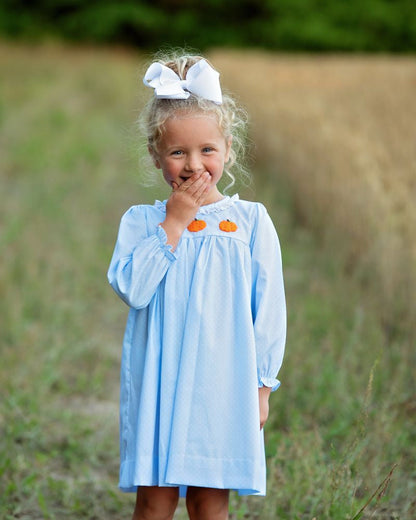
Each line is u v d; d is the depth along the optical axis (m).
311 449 3.92
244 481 2.68
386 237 6.39
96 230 9.35
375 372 4.85
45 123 18.11
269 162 11.46
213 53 28.00
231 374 2.73
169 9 39.81
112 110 20.64
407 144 9.31
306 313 6.00
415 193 7.40
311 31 37.38
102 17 38.34
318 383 4.85
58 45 37.03
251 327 2.75
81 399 5.19
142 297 2.72
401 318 5.73
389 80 17.56
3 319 6.27
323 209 8.33
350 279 6.72
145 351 2.81
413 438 4.25
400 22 37.19
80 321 6.56
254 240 2.84
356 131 10.30
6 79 26.59
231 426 2.71
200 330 2.72
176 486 2.88
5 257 7.96
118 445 4.51
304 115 11.39
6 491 3.86
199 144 2.72
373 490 3.63
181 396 2.69
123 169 13.28
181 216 2.73
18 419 4.63
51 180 12.43
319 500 3.57
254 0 38.81
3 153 14.79
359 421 3.36
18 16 38.66
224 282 2.77
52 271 7.58
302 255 7.95
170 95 2.70
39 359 5.61
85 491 4.00
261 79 17.27
